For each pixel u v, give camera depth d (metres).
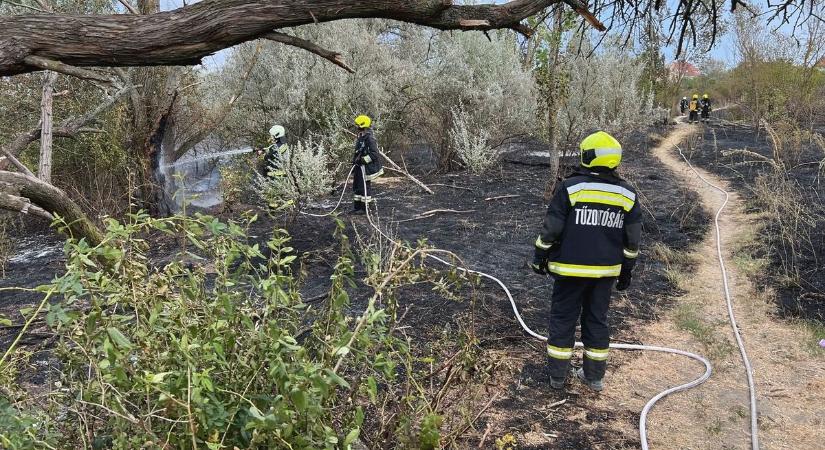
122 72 7.95
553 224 3.83
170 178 9.27
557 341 4.03
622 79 15.53
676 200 9.80
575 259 3.86
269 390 2.10
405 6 2.95
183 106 9.83
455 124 12.76
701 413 3.81
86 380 2.26
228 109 10.29
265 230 8.03
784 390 4.05
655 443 3.50
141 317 2.08
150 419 1.91
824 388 4.02
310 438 1.86
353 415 2.44
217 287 2.28
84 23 2.94
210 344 1.93
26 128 9.08
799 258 6.47
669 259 6.86
